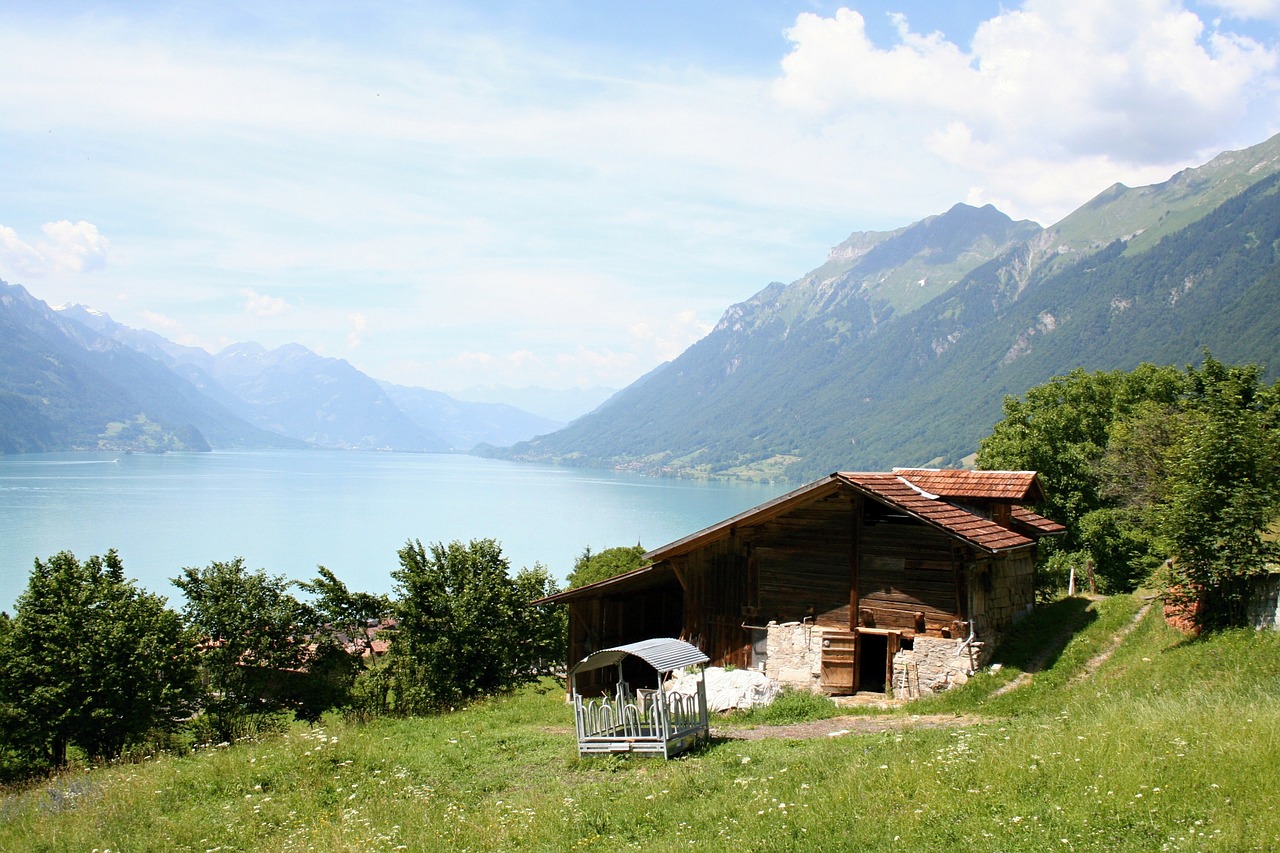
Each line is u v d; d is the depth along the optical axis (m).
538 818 16.41
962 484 34.06
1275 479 25.98
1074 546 52.22
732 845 13.57
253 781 19.59
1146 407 51.66
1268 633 23.86
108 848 15.80
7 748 28.89
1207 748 14.70
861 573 29.84
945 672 27.89
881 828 13.41
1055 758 15.34
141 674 29.12
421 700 34.09
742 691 27.59
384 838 15.31
